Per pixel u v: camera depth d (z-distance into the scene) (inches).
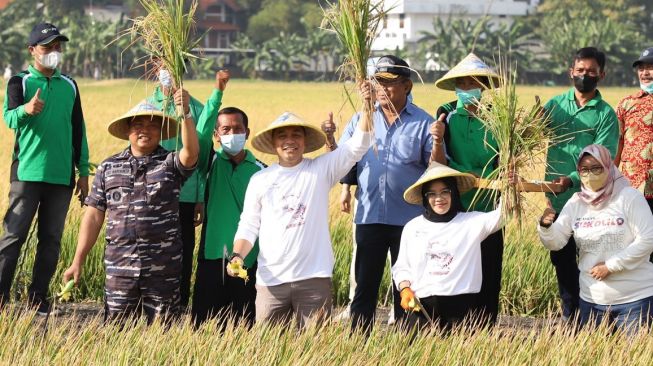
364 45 524.1
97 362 441.4
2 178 1039.0
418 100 2342.5
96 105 3051.2
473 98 562.9
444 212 529.3
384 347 479.5
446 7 7815.0
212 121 557.6
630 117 647.8
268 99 3823.8
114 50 6412.4
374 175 572.4
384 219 570.9
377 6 527.8
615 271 528.1
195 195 639.8
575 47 6697.8
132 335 474.0
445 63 6412.4
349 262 738.2
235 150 554.6
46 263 638.5
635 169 646.5
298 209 514.6
